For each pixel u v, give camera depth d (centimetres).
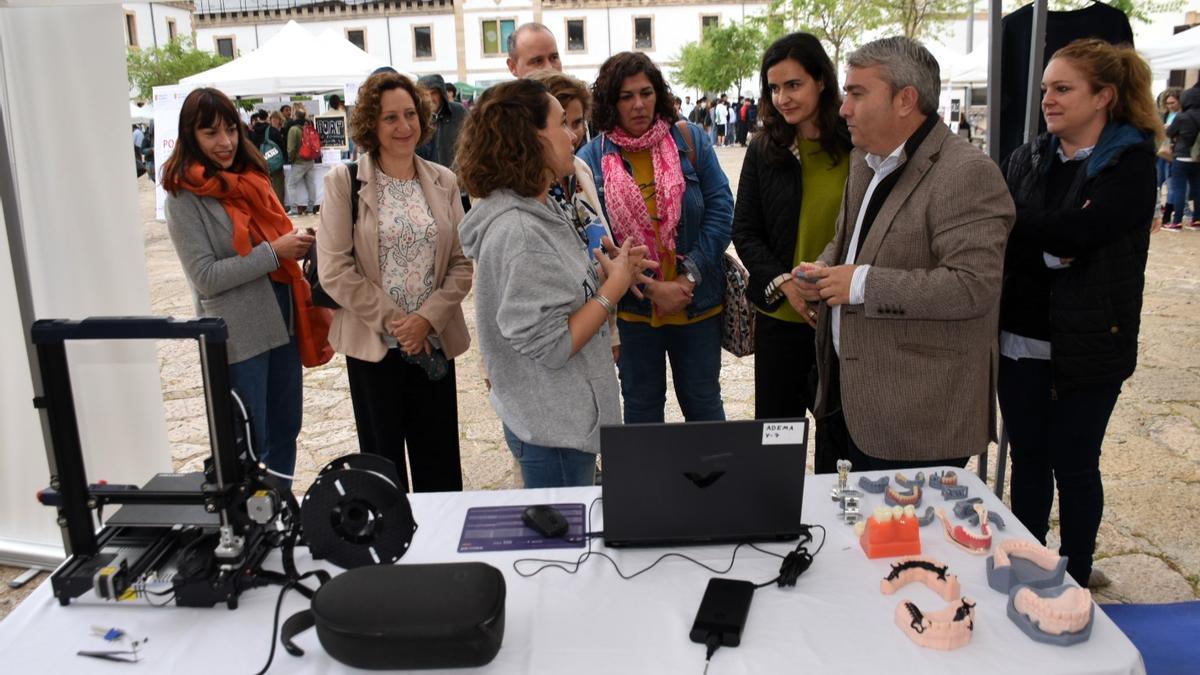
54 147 248
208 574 136
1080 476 217
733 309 275
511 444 192
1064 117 202
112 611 137
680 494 149
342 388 470
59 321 133
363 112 238
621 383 284
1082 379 205
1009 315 221
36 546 277
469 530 160
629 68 257
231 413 136
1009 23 266
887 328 187
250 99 1778
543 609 135
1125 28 254
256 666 123
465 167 167
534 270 162
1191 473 319
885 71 177
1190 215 897
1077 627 122
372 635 117
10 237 237
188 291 716
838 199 236
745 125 2722
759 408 264
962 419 187
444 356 250
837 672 117
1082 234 194
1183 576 251
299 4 4066
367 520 143
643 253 176
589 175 240
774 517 151
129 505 146
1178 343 488
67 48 242
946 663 119
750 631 127
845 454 223
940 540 153
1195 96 839
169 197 247
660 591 139
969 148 179
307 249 261
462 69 4088
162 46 3606
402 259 244
